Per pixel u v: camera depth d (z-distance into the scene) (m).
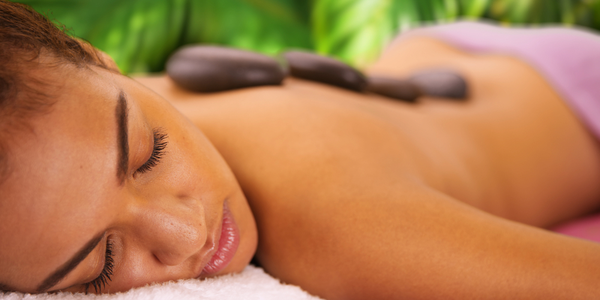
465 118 0.98
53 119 0.38
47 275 0.42
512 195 0.95
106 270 0.47
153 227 0.46
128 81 0.54
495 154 0.96
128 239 0.47
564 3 1.81
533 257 0.49
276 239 0.60
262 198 0.62
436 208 0.55
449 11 1.80
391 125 0.75
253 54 0.86
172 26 1.49
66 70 0.41
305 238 0.57
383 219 0.54
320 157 0.61
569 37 1.17
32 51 0.41
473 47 1.30
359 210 0.55
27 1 1.28
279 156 0.63
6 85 0.38
